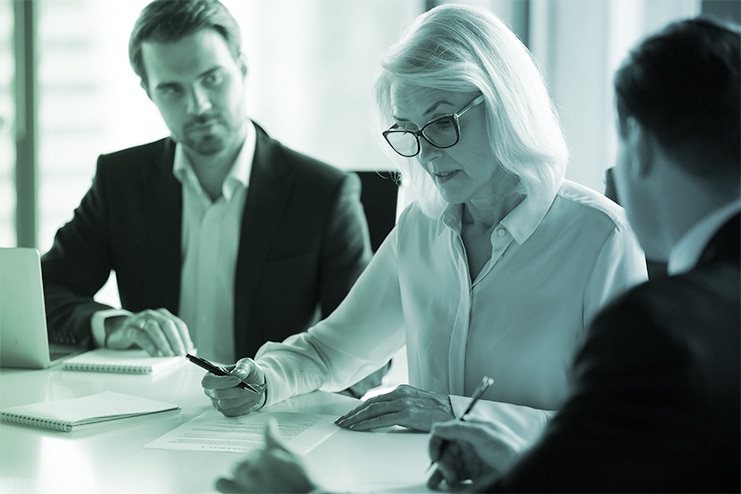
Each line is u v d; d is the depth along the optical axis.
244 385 1.76
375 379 2.62
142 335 2.36
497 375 1.78
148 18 2.60
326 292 2.67
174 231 2.78
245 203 2.74
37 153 4.00
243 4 4.72
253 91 4.77
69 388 2.02
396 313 2.04
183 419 1.75
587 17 4.71
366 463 1.44
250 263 2.70
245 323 2.69
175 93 2.62
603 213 1.76
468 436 1.26
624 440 0.86
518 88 1.70
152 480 1.36
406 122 1.71
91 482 1.36
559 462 0.88
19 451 1.52
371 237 2.86
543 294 1.76
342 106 4.80
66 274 2.83
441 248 1.89
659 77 0.96
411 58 1.67
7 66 4.00
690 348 0.85
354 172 2.91
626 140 1.01
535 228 1.78
